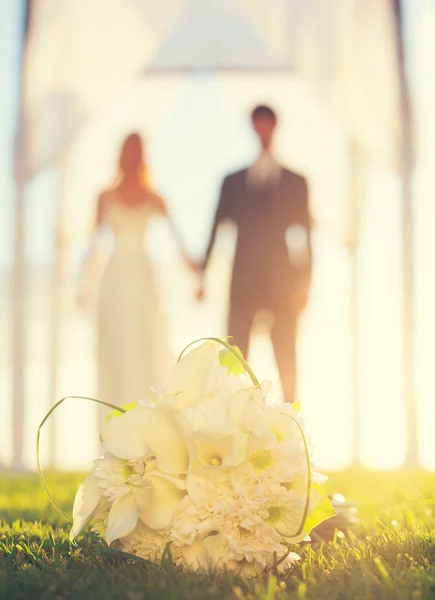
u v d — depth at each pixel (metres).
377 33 7.37
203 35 7.39
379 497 3.76
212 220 6.79
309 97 7.95
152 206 7.10
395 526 2.40
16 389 7.11
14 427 7.05
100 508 1.85
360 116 7.39
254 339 6.80
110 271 7.07
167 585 1.58
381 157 7.41
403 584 1.62
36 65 7.29
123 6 7.36
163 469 1.74
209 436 1.70
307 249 6.73
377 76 7.38
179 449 1.75
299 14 7.38
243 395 1.74
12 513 3.08
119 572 1.75
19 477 5.48
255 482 1.71
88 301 7.11
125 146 7.11
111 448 1.79
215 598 1.50
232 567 1.71
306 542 1.97
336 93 7.38
